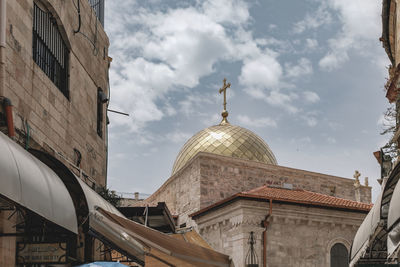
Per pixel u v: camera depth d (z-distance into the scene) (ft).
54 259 33.76
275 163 136.36
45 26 43.93
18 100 36.37
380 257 49.88
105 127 62.13
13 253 33.58
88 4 55.77
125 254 39.63
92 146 55.57
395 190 32.01
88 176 52.70
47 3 43.04
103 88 61.21
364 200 128.88
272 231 89.56
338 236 94.27
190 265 52.01
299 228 91.71
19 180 25.63
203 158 114.93
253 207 88.74
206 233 99.30
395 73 47.47
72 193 41.83
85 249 51.55
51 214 28.76
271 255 88.07
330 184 129.90
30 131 38.14
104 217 37.52
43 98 41.37
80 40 52.39
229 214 91.66
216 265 47.01
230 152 129.49
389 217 32.42
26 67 37.99
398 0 45.91
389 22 50.19
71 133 48.44
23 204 25.80
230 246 90.22
